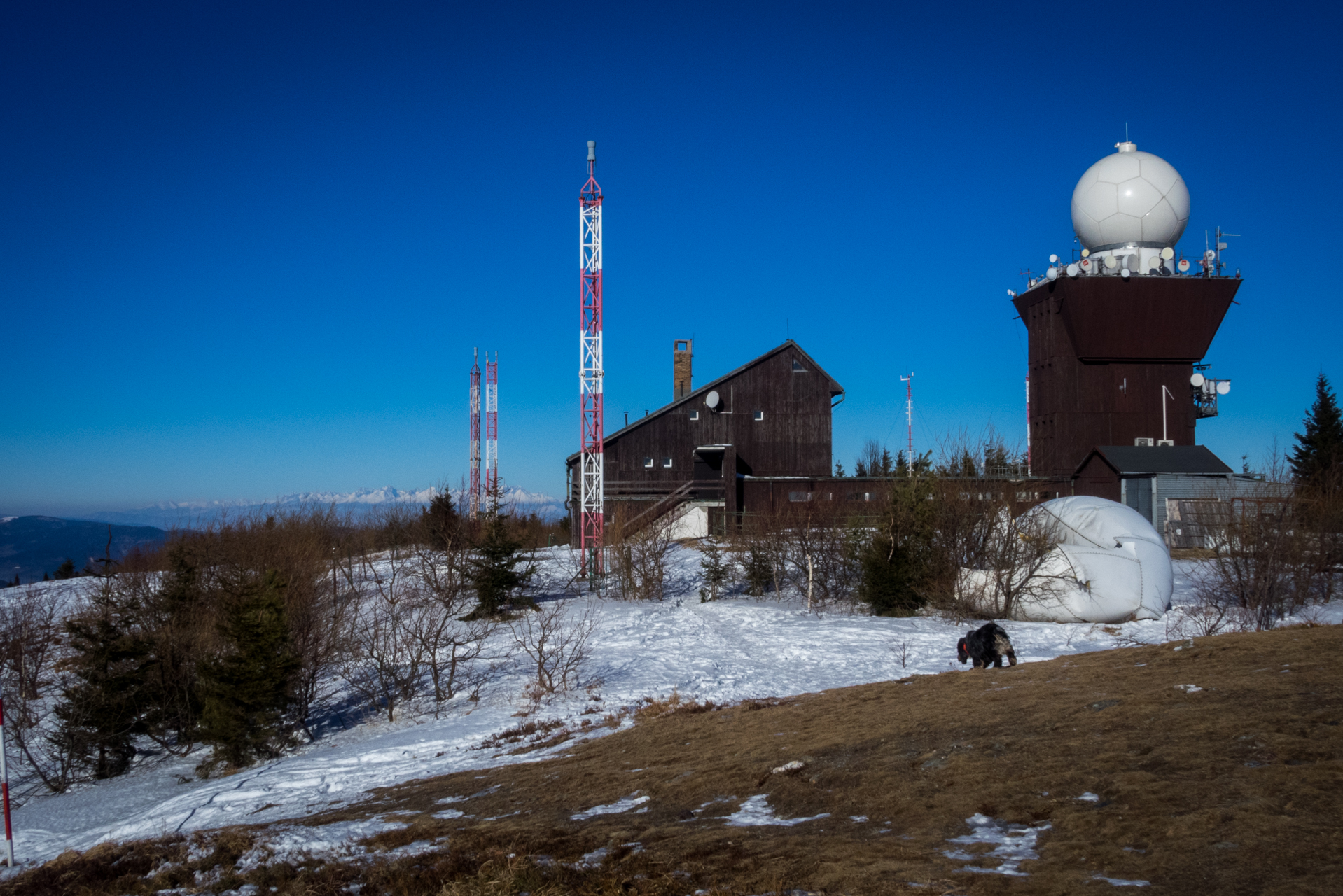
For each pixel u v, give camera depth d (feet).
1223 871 16.24
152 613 79.05
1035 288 170.60
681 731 41.16
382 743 52.54
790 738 34.60
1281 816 18.26
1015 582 78.89
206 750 67.26
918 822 22.18
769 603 98.32
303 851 27.48
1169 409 165.78
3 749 39.91
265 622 59.31
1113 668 39.55
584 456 120.06
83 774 65.10
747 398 170.19
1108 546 77.10
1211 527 92.94
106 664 65.36
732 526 139.95
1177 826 18.66
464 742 49.14
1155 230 161.48
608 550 120.06
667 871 20.83
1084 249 169.37
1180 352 163.53
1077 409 165.27
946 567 85.76
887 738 31.24
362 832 29.73
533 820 27.94
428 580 98.48
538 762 39.91
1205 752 23.47
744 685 56.59
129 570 108.99
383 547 153.38
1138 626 71.00
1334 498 91.97
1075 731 27.94
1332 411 188.75
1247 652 38.01
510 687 64.08
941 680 44.32
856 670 59.67
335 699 69.51
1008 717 31.42
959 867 18.47
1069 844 18.90
